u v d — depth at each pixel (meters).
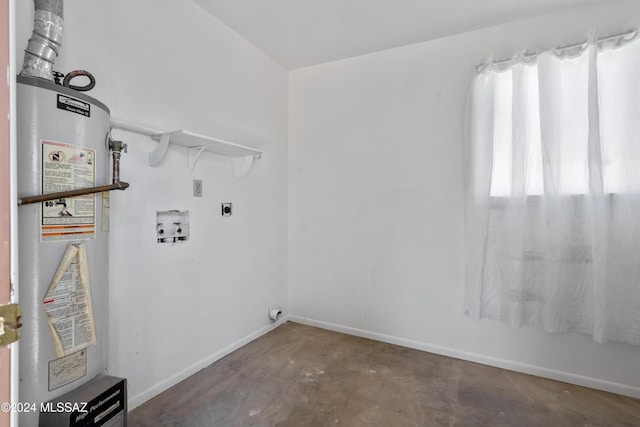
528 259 2.02
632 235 1.76
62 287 1.04
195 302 2.03
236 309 2.39
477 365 2.20
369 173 2.65
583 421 1.61
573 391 1.88
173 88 1.84
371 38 2.39
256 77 2.56
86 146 1.12
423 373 2.08
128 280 1.62
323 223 2.86
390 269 2.56
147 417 1.59
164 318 1.82
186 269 1.96
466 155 2.21
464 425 1.57
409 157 2.48
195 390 1.84
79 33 1.38
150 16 1.70
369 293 2.65
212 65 2.12
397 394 1.83
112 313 1.55
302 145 2.96
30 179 0.97
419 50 2.44
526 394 1.85
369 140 2.64
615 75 1.80
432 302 2.41
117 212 1.57
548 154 1.91
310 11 2.07
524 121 1.99
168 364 1.85
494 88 2.10
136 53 1.63
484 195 2.12
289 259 3.04
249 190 2.51
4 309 0.62
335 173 2.80
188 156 1.96
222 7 2.03
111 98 1.51
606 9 1.88
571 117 1.90
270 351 2.37
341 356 2.30
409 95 2.48
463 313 2.29
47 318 1.00
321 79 2.86
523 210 1.99
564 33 1.98
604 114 1.81
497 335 2.18
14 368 0.64
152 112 1.72
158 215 1.78
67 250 1.06
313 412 1.66
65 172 1.05
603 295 1.78
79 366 1.09
